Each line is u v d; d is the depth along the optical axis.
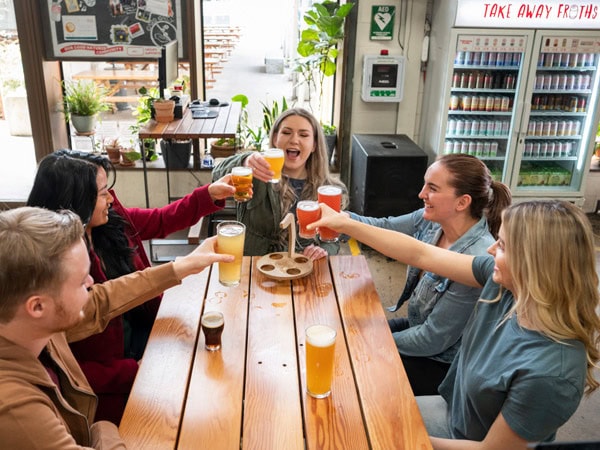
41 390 1.21
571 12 4.21
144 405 1.45
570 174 4.96
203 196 2.38
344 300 1.96
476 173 2.07
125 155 4.76
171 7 4.49
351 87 4.70
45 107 4.65
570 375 1.35
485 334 1.64
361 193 4.41
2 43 5.14
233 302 1.93
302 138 2.63
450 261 1.90
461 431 1.67
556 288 1.39
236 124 3.86
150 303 2.19
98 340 1.89
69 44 4.53
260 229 2.64
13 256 1.08
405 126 4.90
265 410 1.44
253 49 9.78
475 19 4.18
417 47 4.66
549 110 4.74
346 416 1.43
